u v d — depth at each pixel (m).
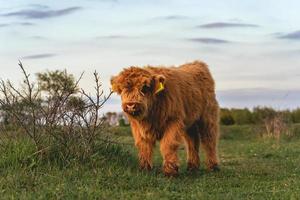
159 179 10.85
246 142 23.59
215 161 13.23
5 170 10.70
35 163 11.02
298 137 25.53
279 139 24.09
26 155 11.25
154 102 11.28
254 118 32.22
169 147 11.47
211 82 13.41
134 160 12.46
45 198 8.92
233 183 11.26
